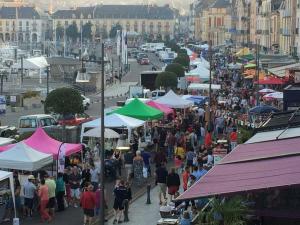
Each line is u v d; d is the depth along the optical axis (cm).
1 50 16812
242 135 3441
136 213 3186
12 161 3203
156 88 8419
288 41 10831
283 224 1708
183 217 2364
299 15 9938
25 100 8681
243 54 11919
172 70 9456
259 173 1609
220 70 11744
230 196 1520
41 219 3062
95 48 18962
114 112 4888
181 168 3947
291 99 4125
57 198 3256
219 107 6694
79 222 3044
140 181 3828
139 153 3878
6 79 12012
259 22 14862
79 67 12438
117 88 11369
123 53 15050
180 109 6125
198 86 7819
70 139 4653
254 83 8056
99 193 2983
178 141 4494
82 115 6159
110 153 4206
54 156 3422
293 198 1658
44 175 3253
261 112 5153
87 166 3528
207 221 1681
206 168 3164
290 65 8025
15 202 3056
